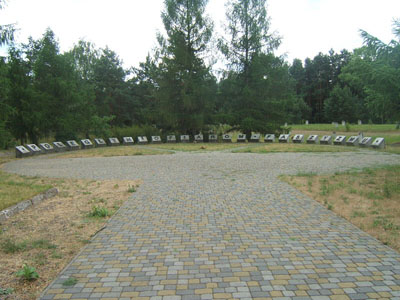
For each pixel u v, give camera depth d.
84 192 8.74
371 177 10.16
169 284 3.83
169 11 28.47
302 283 3.83
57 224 6.03
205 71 29.02
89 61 41.31
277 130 30.69
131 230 5.71
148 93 44.81
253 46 29.47
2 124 20.12
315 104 75.75
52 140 31.84
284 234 5.44
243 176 11.06
